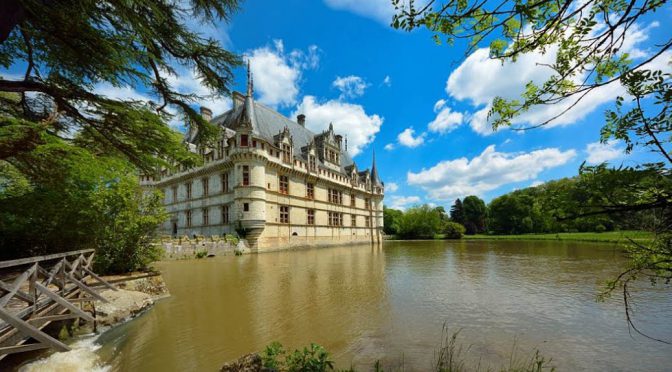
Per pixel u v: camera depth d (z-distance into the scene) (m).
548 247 35.19
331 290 12.28
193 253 25.02
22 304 7.02
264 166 31.81
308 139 46.78
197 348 6.57
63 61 6.32
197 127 9.57
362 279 14.89
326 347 6.61
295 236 36.75
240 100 39.22
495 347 6.63
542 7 2.54
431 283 13.82
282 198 34.97
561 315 8.89
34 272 6.29
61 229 11.21
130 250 13.48
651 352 6.36
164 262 22.16
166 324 8.12
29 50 6.05
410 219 74.62
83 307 8.28
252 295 11.37
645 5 2.17
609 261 20.94
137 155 8.66
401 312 9.18
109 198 12.70
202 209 35.59
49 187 10.18
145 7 6.38
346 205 48.94
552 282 13.91
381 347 6.60
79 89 6.82
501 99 3.24
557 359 6.07
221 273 16.84
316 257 26.52
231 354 6.27
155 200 14.45
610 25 2.44
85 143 8.51
